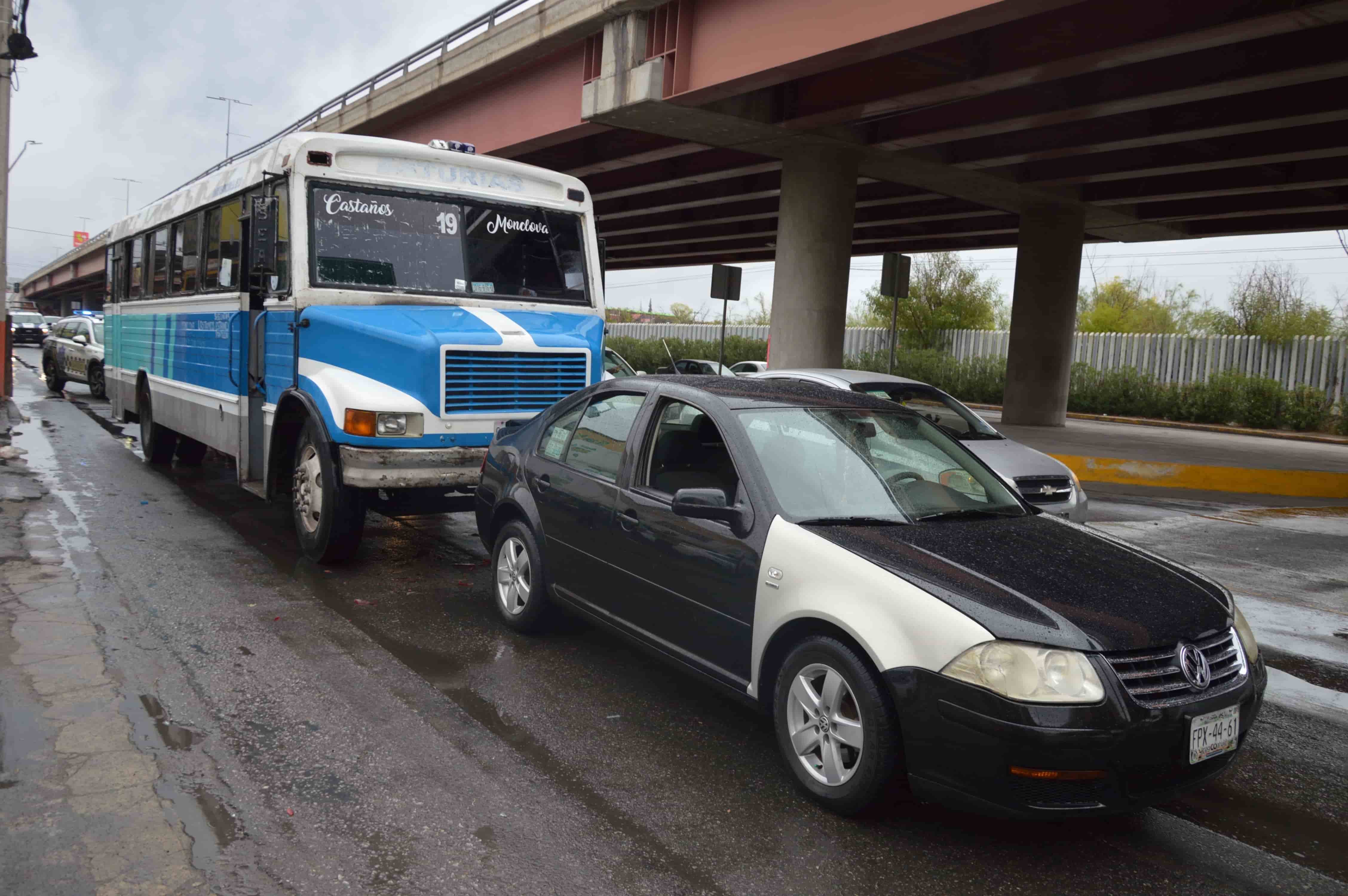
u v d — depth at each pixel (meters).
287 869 3.16
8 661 4.89
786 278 17.16
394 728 4.32
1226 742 3.48
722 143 16.92
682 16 14.33
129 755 3.92
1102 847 3.58
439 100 21.56
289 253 7.05
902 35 11.55
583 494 5.14
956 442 5.07
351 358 6.77
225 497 9.73
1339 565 8.86
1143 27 11.34
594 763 4.07
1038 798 3.21
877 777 3.49
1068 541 4.21
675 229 30.59
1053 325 21.83
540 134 18.33
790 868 3.32
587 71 16.50
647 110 15.13
